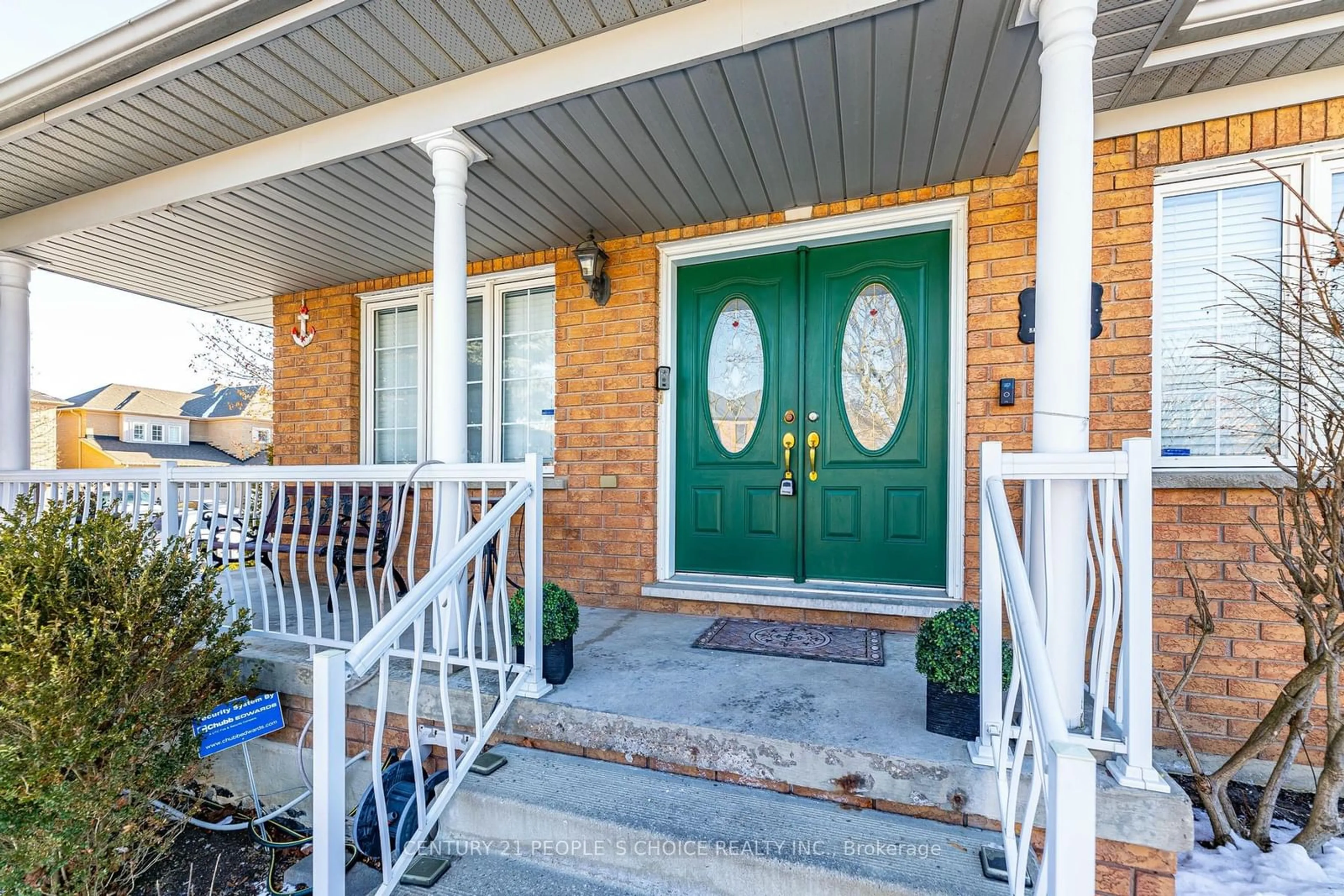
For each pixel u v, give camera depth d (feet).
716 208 11.47
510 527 13.93
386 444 16.28
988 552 6.07
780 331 12.26
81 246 13.39
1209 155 9.08
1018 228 10.12
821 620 11.06
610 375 12.91
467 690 7.98
